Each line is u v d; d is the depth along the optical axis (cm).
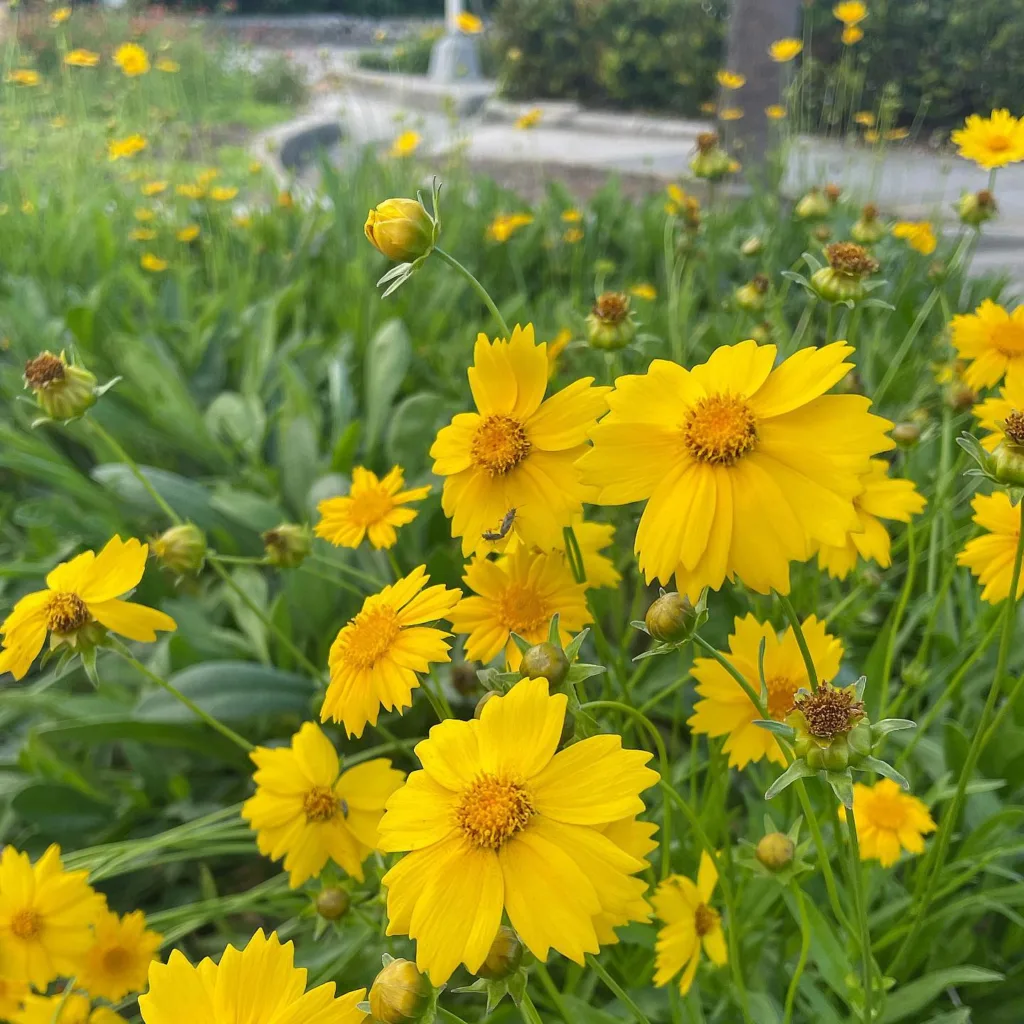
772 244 73
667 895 25
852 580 39
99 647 29
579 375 57
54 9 141
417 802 19
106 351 65
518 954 18
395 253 25
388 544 32
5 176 106
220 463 60
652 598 48
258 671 40
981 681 36
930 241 62
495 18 243
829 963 25
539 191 150
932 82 142
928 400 53
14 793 40
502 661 32
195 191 94
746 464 20
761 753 26
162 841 32
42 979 28
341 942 32
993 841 31
